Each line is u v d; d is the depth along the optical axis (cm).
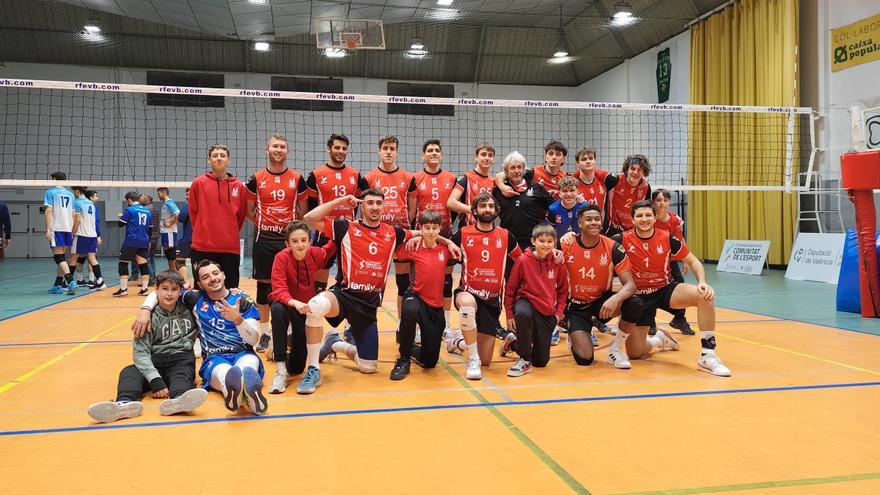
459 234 454
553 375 396
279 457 246
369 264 396
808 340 507
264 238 475
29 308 731
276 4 1330
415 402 330
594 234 424
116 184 679
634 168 529
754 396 338
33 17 1662
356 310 396
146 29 1734
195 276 471
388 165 512
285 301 373
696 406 319
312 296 404
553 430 280
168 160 1825
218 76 1859
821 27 1163
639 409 314
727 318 637
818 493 211
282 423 292
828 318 629
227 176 479
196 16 1411
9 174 1758
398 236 412
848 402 325
